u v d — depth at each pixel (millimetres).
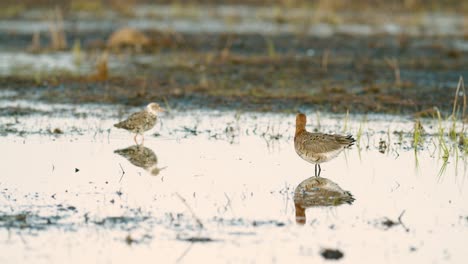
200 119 20047
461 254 11148
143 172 15117
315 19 40000
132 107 21375
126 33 32062
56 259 10883
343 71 26859
